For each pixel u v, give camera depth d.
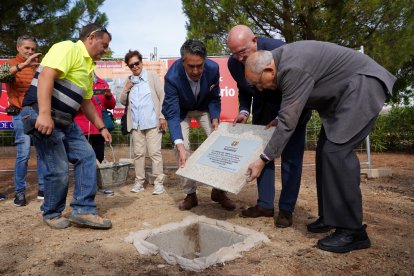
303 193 5.34
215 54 10.71
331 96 3.09
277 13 10.55
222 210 4.45
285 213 3.79
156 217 4.22
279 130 3.04
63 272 2.92
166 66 6.67
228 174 3.54
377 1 9.77
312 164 7.92
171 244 3.69
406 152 10.18
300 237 3.54
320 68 2.99
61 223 3.87
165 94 4.22
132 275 2.86
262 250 3.25
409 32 10.27
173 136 4.16
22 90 4.79
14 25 10.30
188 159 4.04
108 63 6.75
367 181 6.38
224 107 6.72
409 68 11.68
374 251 3.22
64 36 10.80
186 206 4.46
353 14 10.23
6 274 2.94
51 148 3.66
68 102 3.67
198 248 3.88
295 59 2.93
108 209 4.64
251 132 3.85
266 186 4.04
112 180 5.30
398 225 3.88
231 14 11.25
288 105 2.96
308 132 9.11
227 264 3.00
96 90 5.42
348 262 3.02
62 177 3.74
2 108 6.54
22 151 4.83
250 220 4.03
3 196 5.18
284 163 3.78
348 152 3.03
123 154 8.62
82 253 3.23
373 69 3.04
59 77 3.56
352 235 3.21
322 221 3.66
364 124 2.99
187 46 3.73
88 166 3.87
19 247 3.43
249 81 3.10
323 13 10.02
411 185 6.02
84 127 5.34
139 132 5.54
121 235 3.65
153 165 5.50
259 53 3.01
